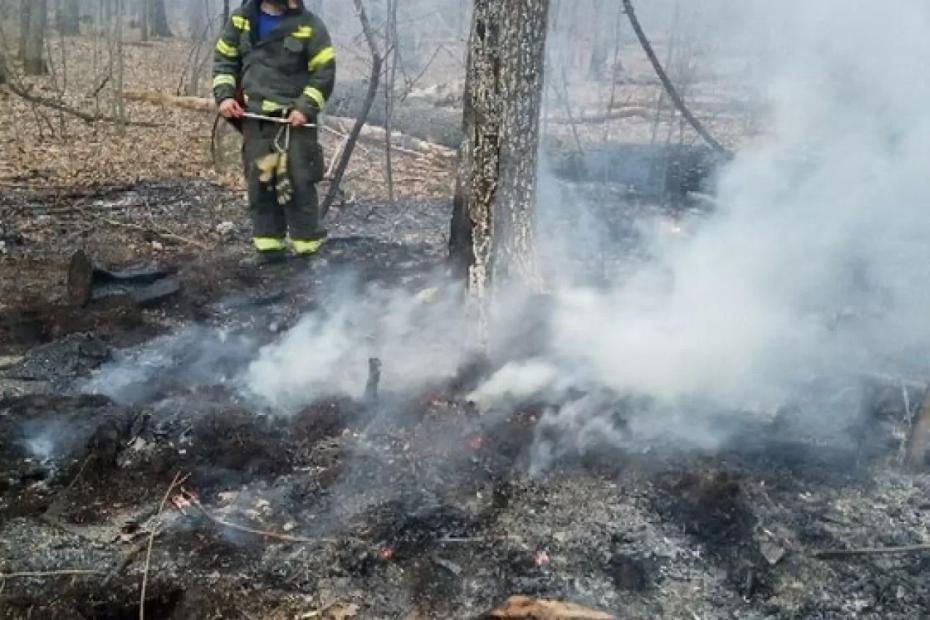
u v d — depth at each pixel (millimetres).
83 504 3178
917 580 2893
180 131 10359
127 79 14242
